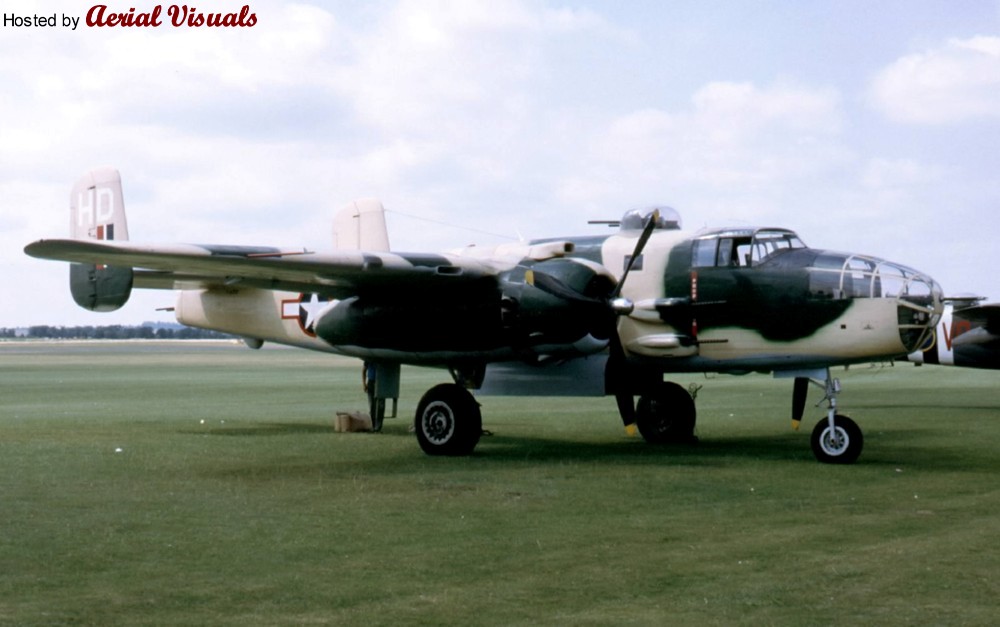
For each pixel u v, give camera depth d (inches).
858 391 1227.9
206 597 269.4
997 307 928.9
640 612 255.8
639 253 561.9
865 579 287.0
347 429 725.9
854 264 545.0
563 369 596.7
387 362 659.4
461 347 588.7
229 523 367.6
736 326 572.7
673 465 531.8
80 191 698.8
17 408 954.1
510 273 573.6
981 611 255.4
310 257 522.0
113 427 752.3
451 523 368.5
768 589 277.0
